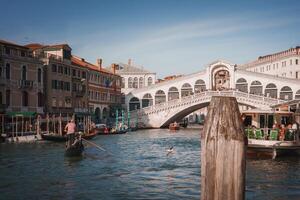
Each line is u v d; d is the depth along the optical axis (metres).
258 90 62.62
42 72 46.25
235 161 3.76
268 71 83.19
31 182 15.39
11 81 41.00
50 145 31.42
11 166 19.62
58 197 12.93
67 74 51.84
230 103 3.89
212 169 3.80
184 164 20.53
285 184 14.64
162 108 60.69
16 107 41.78
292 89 60.88
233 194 3.74
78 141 23.91
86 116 54.62
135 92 68.25
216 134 3.81
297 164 19.59
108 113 65.50
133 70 79.94
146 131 55.31
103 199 12.66
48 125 39.97
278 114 23.39
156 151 27.55
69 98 52.09
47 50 51.22
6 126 38.16
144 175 17.00
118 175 17.02
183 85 65.94
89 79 59.12
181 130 58.19
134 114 61.97
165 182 15.37
